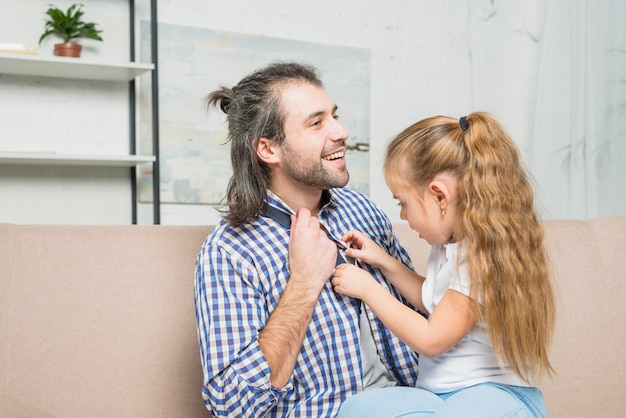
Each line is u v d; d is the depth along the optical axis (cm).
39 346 137
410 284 147
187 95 341
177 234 154
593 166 329
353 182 379
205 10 346
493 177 128
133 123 333
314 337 139
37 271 141
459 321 126
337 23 377
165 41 337
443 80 405
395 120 393
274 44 360
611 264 180
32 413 133
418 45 398
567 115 349
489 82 405
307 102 144
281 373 128
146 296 146
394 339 151
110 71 312
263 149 147
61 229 147
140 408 140
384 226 164
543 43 356
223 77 348
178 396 143
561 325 170
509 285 124
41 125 321
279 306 133
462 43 410
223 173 348
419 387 138
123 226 153
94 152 330
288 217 147
